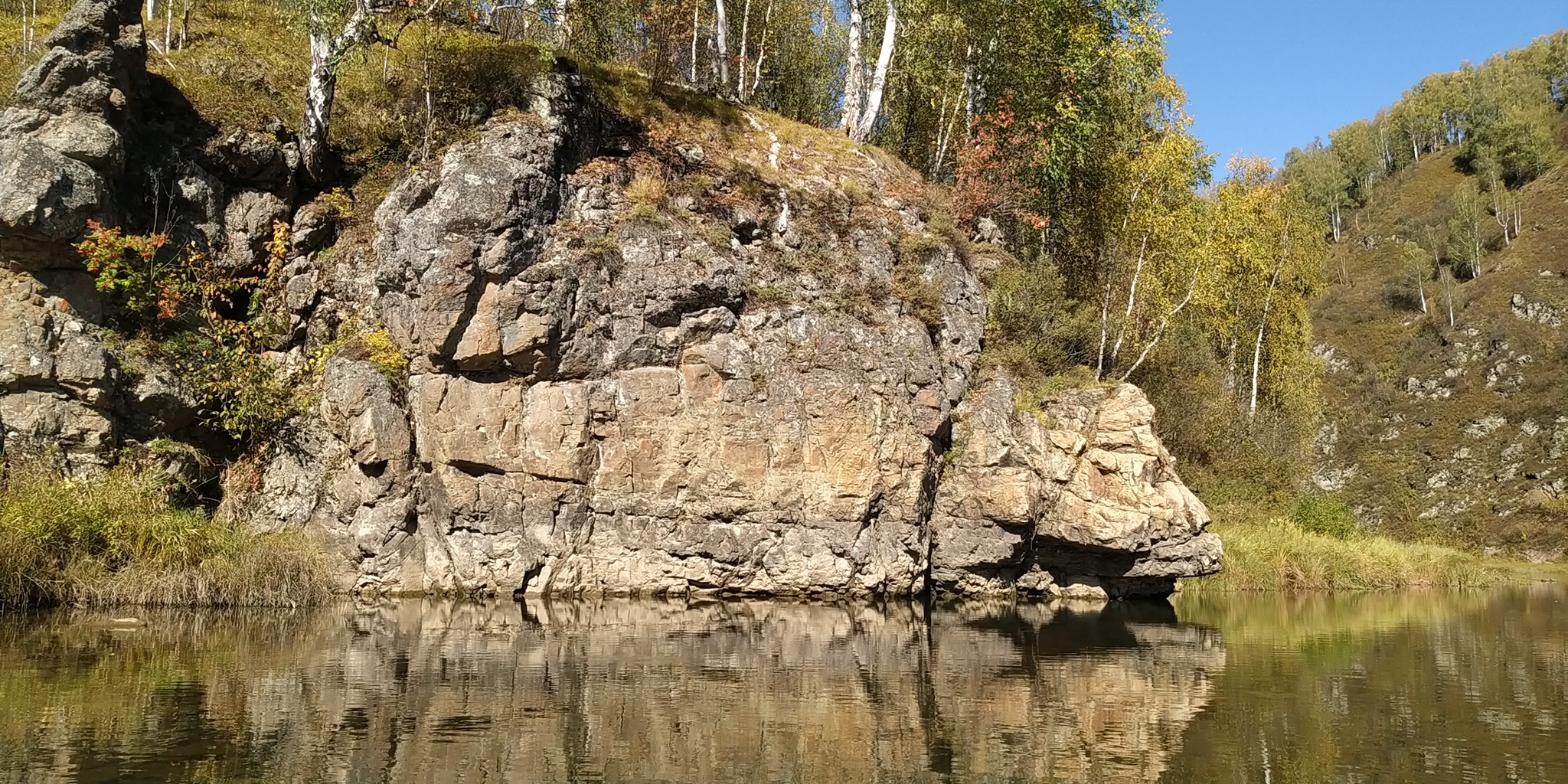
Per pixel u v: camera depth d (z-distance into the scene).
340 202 21.98
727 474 20.30
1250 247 35.34
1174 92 32.28
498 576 19.20
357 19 21.48
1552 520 57.16
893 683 12.30
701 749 9.07
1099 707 11.30
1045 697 11.75
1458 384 73.62
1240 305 40.22
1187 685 12.84
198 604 16.56
